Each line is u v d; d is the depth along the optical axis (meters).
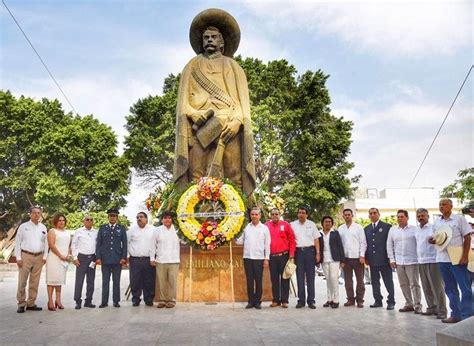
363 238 10.62
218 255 11.26
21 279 9.66
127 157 32.47
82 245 10.58
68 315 8.95
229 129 12.90
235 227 10.91
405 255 9.57
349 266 10.74
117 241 10.66
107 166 36.50
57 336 6.62
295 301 11.65
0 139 35.31
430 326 7.57
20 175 35.22
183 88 13.70
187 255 11.29
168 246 10.16
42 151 35.22
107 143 37.75
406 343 6.09
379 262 10.30
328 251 10.50
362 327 7.43
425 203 56.06
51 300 9.90
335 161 32.94
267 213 12.98
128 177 37.38
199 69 13.98
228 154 13.07
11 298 12.62
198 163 12.95
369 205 55.84
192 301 11.07
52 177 34.28
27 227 9.98
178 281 11.21
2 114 35.22
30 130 35.62
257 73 33.19
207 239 10.75
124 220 36.44
